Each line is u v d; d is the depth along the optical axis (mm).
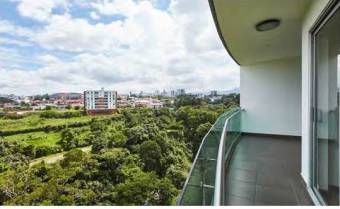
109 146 22391
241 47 5273
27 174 18578
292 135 6816
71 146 24984
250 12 3307
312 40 3070
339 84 2324
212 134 3191
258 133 7277
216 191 1645
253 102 7406
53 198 16234
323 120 2725
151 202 14391
